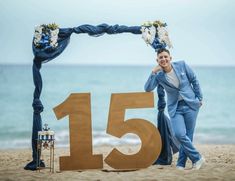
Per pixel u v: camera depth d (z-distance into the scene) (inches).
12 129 1141.1
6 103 1651.1
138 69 3983.8
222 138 973.2
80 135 387.5
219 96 1878.7
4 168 417.4
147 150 390.6
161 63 386.0
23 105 1616.6
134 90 2428.6
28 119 1331.2
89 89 2277.3
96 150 618.5
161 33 407.5
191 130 393.7
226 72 3489.2
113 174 369.1
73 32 405.7
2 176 365.4
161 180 343.6
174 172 373.4
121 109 389.7
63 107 386.9
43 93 2001.7
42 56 398.6
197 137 996.6
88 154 387.9
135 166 389.1
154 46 407.8
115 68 4205.2
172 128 392.5
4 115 1403.8
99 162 388.8
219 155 498.0
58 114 386.3
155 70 388.8
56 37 400.5
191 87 392.5
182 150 397.7
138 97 391.2
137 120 390.6
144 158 390.0
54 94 1985.7
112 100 389.7
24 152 578.2
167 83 388.5
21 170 397.1
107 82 2522.1
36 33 399.5
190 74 390.0
